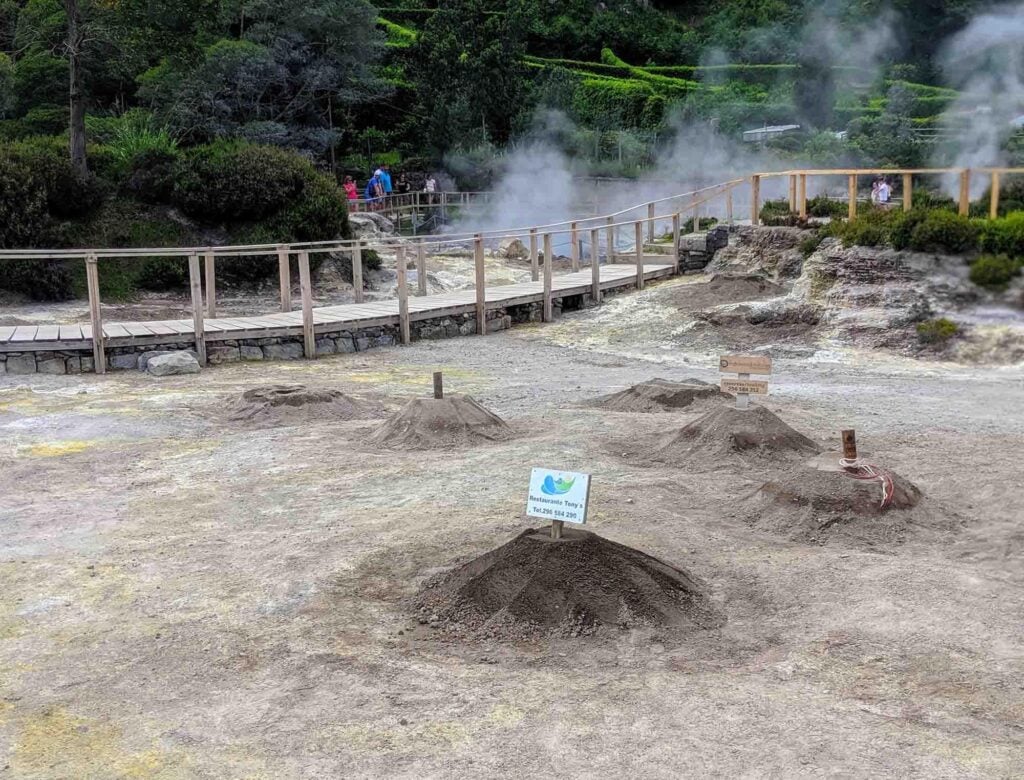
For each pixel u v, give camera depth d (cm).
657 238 2859
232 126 3397
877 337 1647
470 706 442
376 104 4725
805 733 415
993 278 1666
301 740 416
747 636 517
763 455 878
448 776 388
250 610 555
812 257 1905
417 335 1825
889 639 507
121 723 434
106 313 1975
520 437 988
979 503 751
